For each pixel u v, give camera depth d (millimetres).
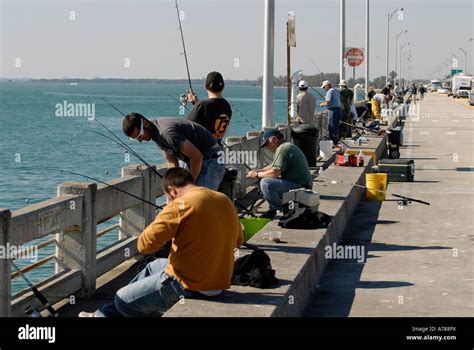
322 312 8367
